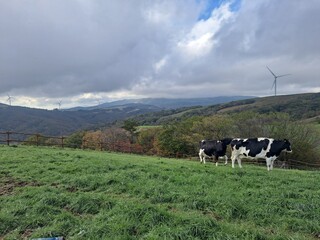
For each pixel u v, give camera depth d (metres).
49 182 11.41
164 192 9.92
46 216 7.78
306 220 7.61
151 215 7.30
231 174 14.07
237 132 44.75
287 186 11.59
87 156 19.25
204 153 22.02
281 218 7.78
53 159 16.52
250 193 10.09
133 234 6.76
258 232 6.64
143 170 14.03
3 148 22.56
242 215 8.04
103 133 66.12
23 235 6.96
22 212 8.09
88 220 7.59
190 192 9.95
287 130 40.53
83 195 8.99
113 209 7.98
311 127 41.00
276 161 38.91
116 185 10.76
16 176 12.20
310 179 13.84
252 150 18.50
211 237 6.41
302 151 40.03
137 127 76.00
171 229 6.66
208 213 8.24
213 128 48.22
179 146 52.78
